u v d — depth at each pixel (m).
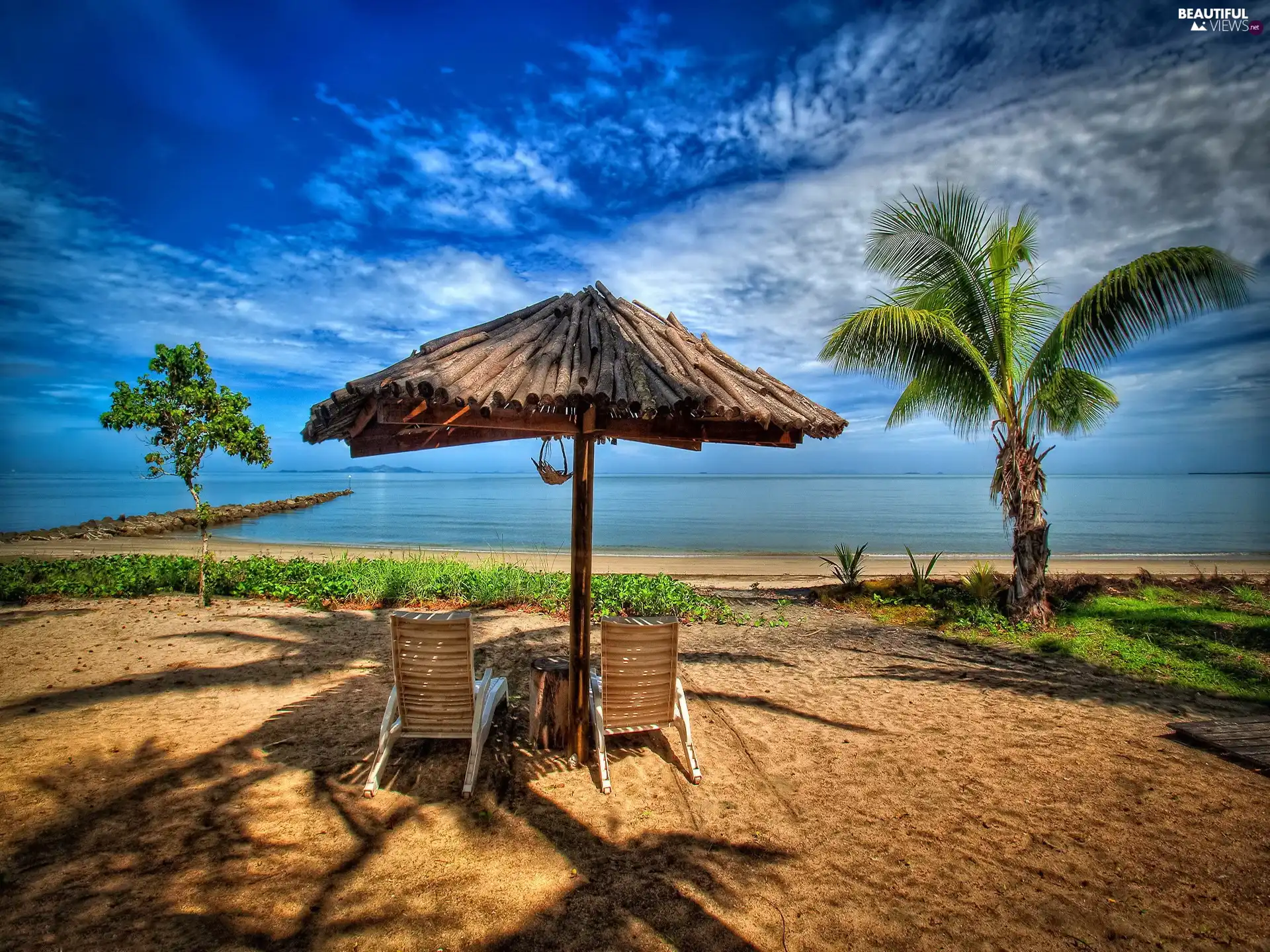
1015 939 2.64
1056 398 8.70
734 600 11.17
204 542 9.09
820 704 5.63
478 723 3.85
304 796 3.65
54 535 24.78
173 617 8.26
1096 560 20.00
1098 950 2.60
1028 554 9.19
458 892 2.82
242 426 8.93
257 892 2.78
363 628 7.90
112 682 5.66
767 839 3.37
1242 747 4.60
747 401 3.19
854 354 9.29
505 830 3.35
